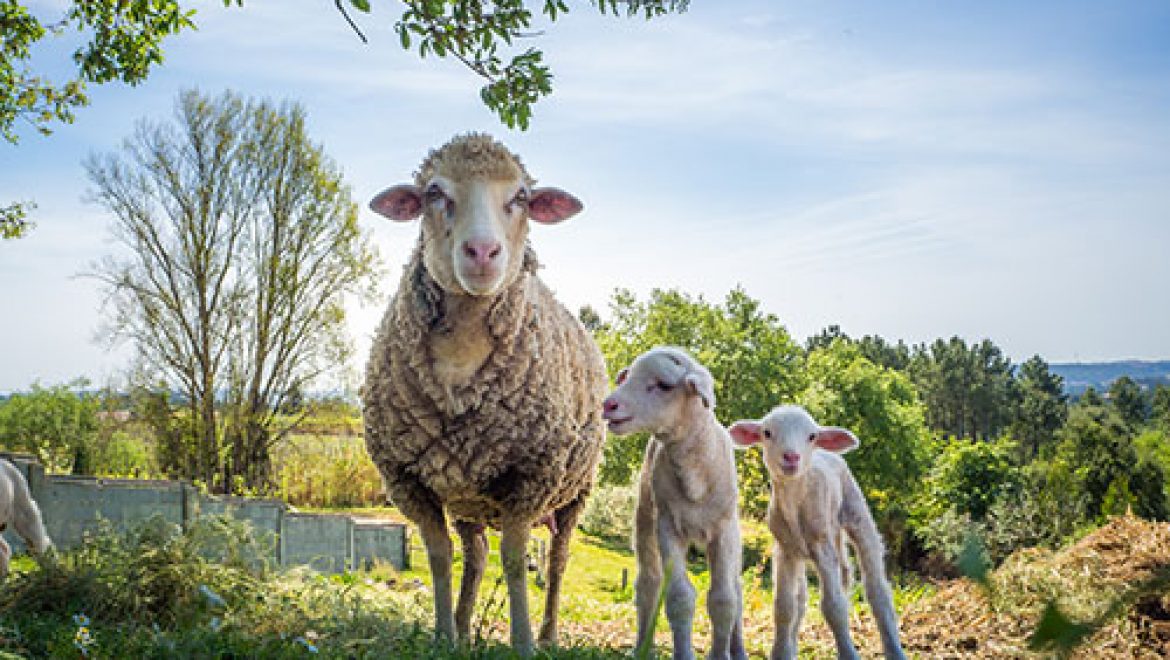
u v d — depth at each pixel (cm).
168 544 721
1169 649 597
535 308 580
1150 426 7256
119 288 2548
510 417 570
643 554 568
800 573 613
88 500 1490
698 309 4062
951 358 11981
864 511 597
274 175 2631
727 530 534
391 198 554
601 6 499
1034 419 10394
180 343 2586
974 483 4241
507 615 865
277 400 2697
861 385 4431
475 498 595
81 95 1234
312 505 3055
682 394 519
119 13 1047
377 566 1869
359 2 464
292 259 2659
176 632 550
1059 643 77
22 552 1374
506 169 537
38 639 555
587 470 686
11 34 1104
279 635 532
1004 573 720
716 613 523
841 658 560
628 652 600
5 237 1387
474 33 517
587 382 670
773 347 4034
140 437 2753
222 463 2627
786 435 555
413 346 556
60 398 3278
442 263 530
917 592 1161
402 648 523
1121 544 816
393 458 584
